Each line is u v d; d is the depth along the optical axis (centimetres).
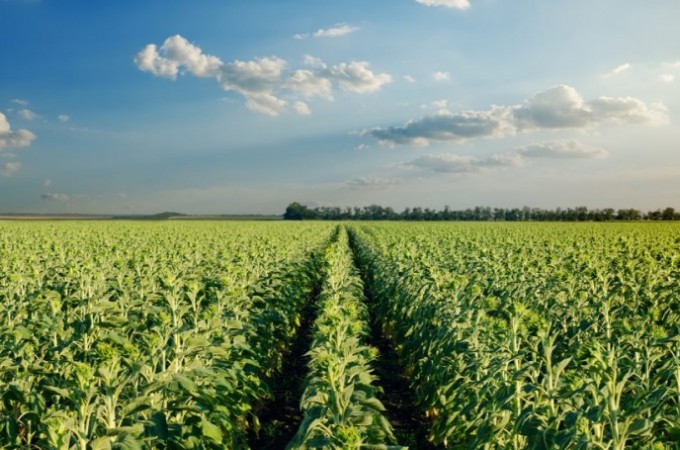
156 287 1242
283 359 1352
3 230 3884
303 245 2822
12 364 671
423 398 985
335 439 524
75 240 2747
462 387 727
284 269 1630
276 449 906
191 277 1319
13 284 1072
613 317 973
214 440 608
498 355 681
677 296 1049
